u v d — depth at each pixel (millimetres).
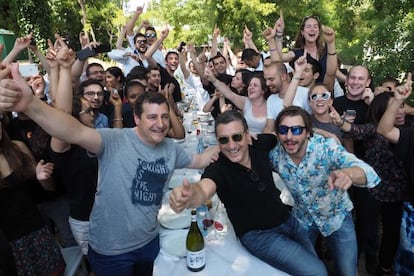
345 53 9555
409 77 2055
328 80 3854
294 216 2221
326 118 2865
